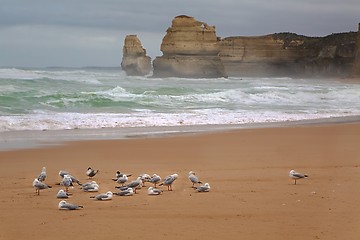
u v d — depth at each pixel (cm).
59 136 2758
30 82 6425
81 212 1245
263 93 6131
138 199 1395
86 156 2189
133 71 14838
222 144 2539
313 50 17312
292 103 5388
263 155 2219
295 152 2306
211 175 1770
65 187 1569
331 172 1811
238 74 16225
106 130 3036
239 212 1232
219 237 1023
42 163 2027
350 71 15412
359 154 2250
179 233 1053
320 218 1165
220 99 5381
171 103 4797
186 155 2217
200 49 12231
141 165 1986
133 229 1085
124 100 4666
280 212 1227
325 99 5953
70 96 4684
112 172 1847
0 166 1953
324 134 2975
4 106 3912
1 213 1238
